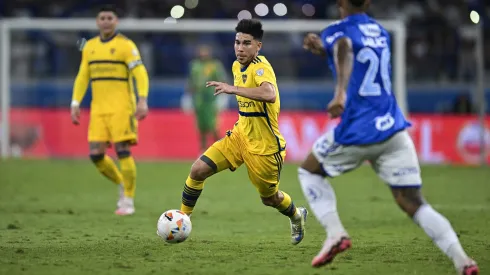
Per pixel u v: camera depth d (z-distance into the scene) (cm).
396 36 6906
